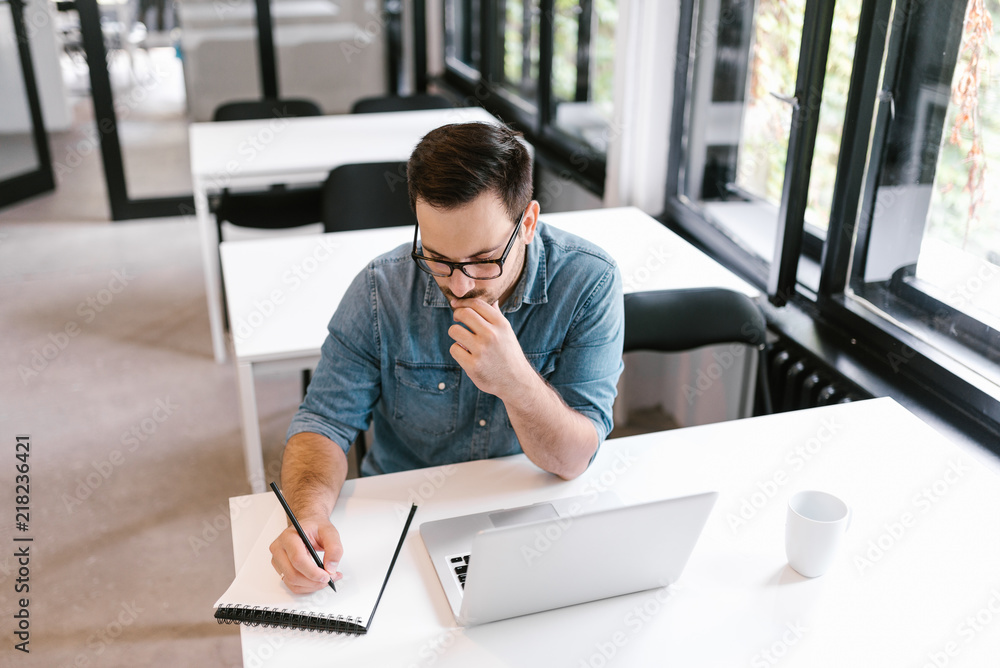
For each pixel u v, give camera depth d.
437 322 1.38
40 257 4.10
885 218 2.00
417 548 1.25
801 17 2.21
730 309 1.91
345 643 1.08
